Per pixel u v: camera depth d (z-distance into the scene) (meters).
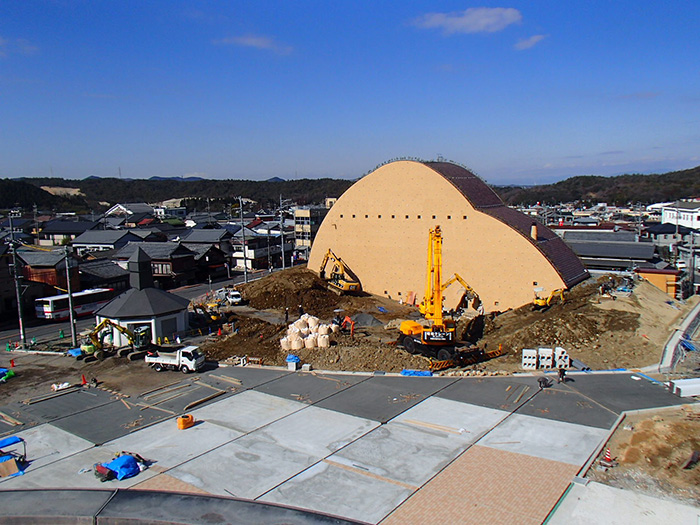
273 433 25.48
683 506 18.92
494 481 20.81
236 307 56.34
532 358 34.38
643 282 54.19
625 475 21.11
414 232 55.78
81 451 23.77
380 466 22.14
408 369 34.59
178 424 26.12
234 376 34.03
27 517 18.70
